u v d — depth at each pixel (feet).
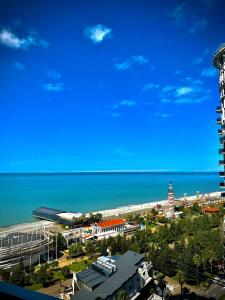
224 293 255.70
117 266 260.42
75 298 220.43
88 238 483.92
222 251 301.63
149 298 249.55
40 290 278.46
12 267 329.72
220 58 253.44
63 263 366.43
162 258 302.45
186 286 274.16
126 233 550.77
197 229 478.59
